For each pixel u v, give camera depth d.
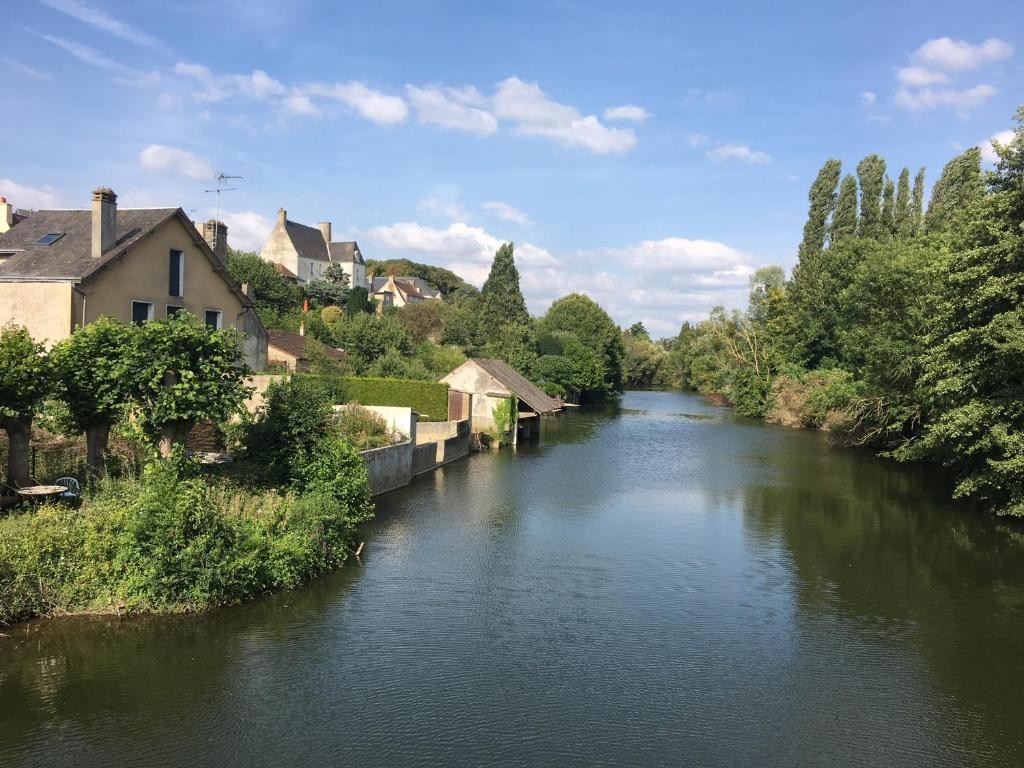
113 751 9.86
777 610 16.11
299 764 9.70
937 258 28.30
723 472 34.88
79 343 16.69
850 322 49.47
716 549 20.92
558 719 11.11
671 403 87.94
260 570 15.48
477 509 25.17
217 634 13.66
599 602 16.28
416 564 18.53
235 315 32.22
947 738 10.95
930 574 18.80
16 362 15.04
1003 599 16.97
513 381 49.25
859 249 56.19
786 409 60.00
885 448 41.69
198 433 24.09
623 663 13.16
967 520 24.77
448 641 13.84
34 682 11.61
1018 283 21.52
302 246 88.25
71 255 25.25
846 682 12.70
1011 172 23.12
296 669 12.41
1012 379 23.12
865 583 18.05
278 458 20.28
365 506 22.34
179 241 28.38
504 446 43.44
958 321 24.20
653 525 23.73
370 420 29.45
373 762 9.79
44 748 9.88
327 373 37.28
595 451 42.56
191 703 11.16
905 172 62.59
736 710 11.60
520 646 13.74
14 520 14.02
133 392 16.81
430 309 78.50
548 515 24.70
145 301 26.75
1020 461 21.33
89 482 16.39
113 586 14.00
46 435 19.28
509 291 97.81
